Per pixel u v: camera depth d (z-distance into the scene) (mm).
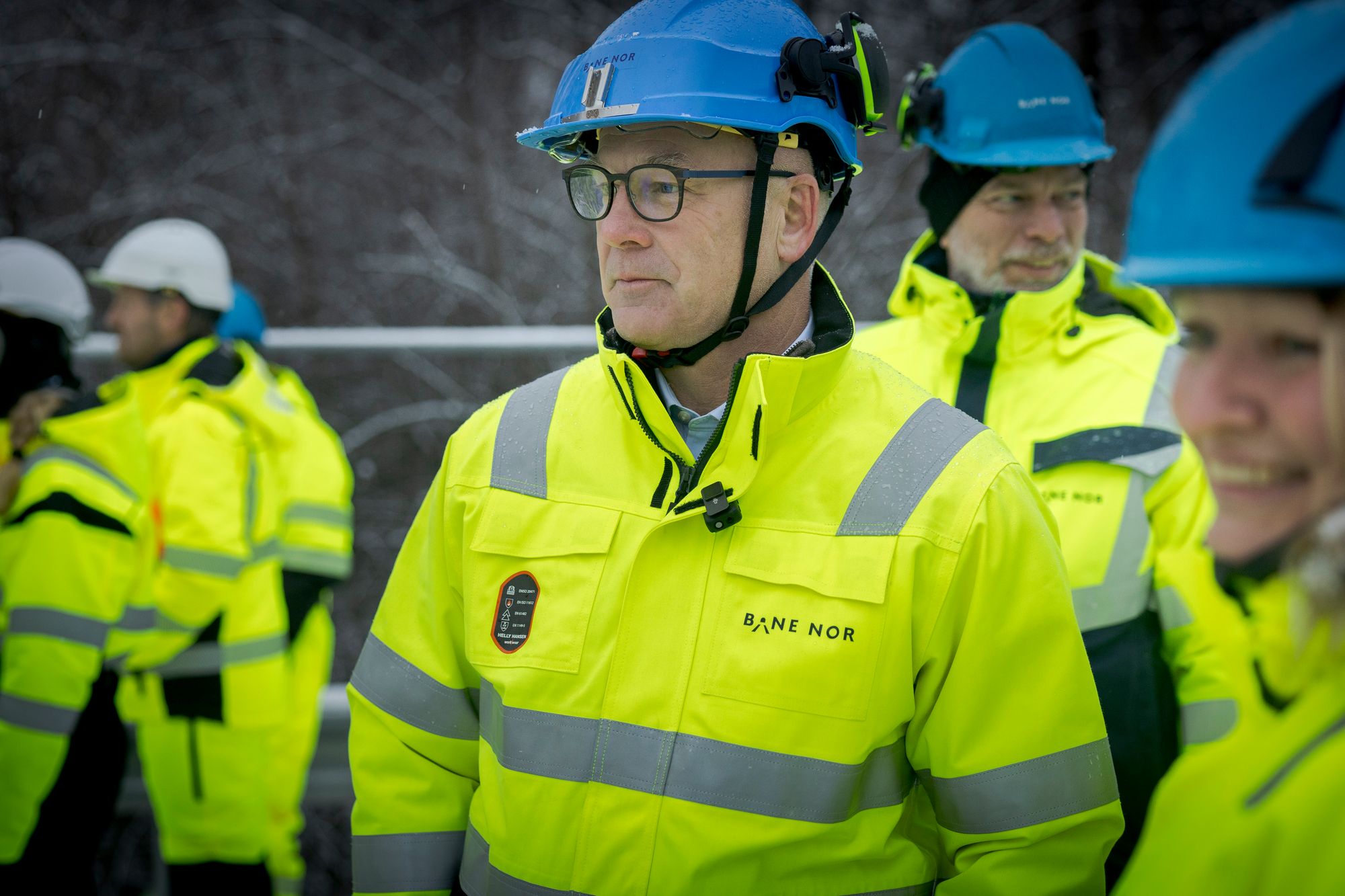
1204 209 927
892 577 1501
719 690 1514
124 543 2984
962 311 2471
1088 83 2521
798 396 1586
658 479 1632
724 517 1549
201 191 9578
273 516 4023
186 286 3973
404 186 9594
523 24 9805
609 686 1561
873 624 1490
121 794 4262
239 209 9586
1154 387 2307
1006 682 1522
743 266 1604
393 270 9297
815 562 1528
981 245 2480
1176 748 2209
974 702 1522
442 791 1821
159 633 3766
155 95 9711
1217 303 942
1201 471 2203
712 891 1496
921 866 1594
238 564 3805
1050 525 1663
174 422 3820
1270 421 917
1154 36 9328
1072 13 9336
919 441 1592
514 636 1651
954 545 1507
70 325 3504
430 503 1876
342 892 6184
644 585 1582
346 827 6258
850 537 1531
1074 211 2471
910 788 1621
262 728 3910
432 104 9648
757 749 1493
